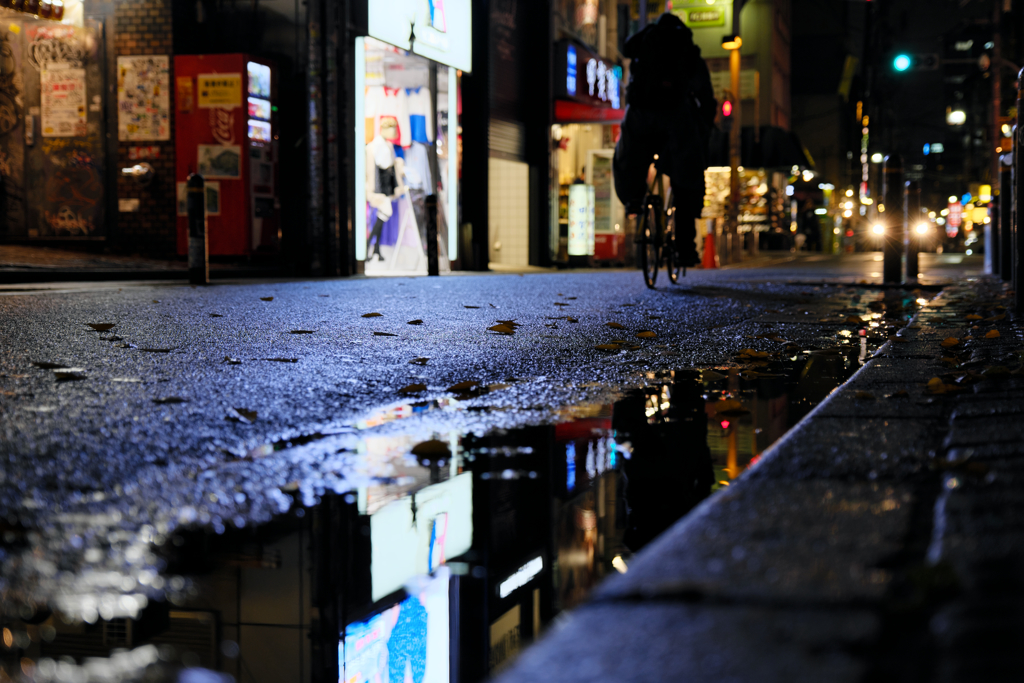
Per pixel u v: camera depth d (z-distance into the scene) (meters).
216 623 1.22
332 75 13.01
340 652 1.16
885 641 0.92
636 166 8.99
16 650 1.10
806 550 1.19
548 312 6.41
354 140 13.60
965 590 1.03
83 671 1.04
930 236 33.56
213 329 5.00
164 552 1.50
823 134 53.12
